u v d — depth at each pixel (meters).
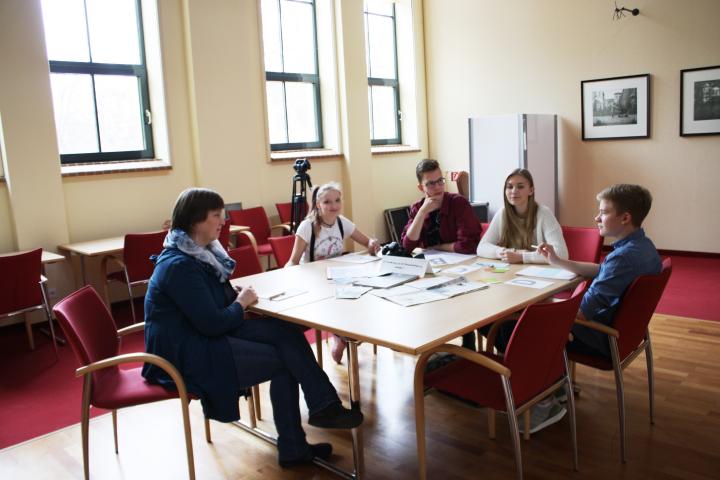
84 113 4.82
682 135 5.61
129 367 3.55
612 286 2.23
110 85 4.95
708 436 2.37
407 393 2.95
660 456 2.24
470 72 7.07
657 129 5.76
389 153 7.12
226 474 2.29
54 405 3.04
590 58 6.09
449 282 2.40
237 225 5.34
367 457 2.34
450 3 7.11
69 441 2.62
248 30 5.49
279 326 2.30
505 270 2.60
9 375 3.49
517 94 6.70
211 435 2.62
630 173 6.00
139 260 3.96
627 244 2.28
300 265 3.00
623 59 5.88
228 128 5.38
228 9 5.30
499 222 3.00
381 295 2.27
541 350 1.84
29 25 4.25
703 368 3.05
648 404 2.68
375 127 7.30
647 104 5.76
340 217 3.29
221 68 5.28
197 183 5.28
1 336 4.25
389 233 7.16
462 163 7.34
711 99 5.40
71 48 4.72
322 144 6.55
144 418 2.83
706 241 5.63
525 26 6.53
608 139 6.08
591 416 2.59
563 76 6.32
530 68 6.55
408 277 2.53
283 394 2.26
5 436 2.70
